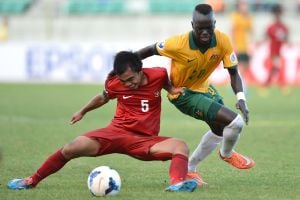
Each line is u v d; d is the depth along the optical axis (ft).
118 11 385.29
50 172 89.10
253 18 361.71
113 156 124.26
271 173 105.19
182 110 98.37
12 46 329.52
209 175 103.40
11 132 159.84
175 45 94.38
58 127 170.50
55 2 383.86
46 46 325.01
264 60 313.12
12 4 391.65
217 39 94.38
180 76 96.73
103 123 180.86
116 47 318.45
